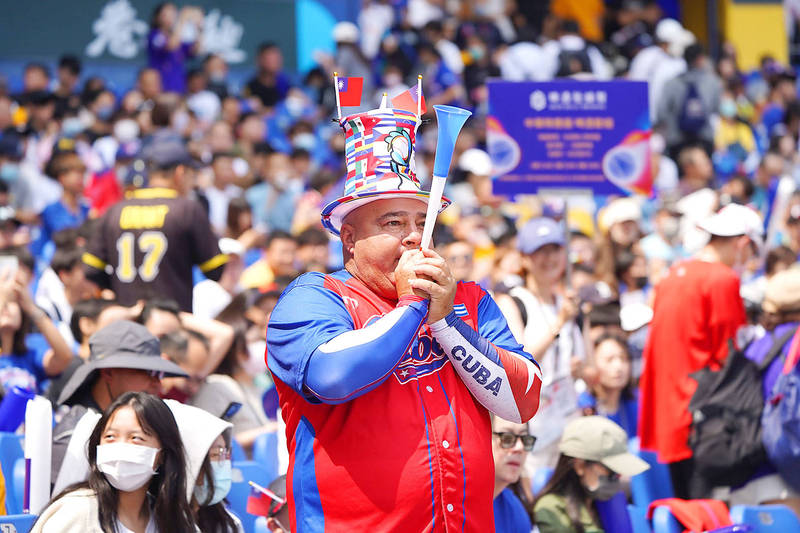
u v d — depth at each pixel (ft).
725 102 175.83
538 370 35.83
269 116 161.89
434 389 34.65
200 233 74.28
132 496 43.06
